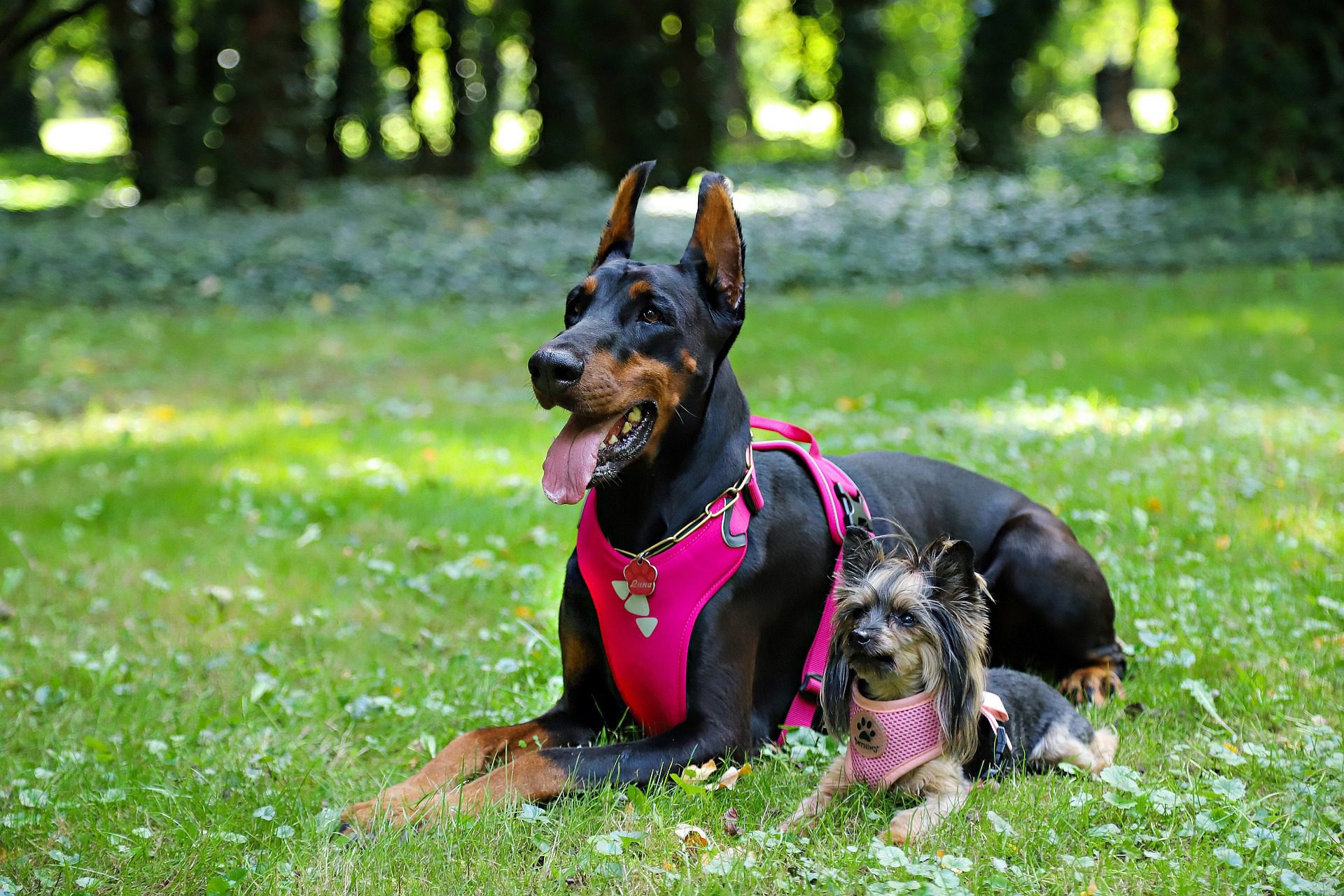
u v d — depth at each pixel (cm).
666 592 359
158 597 571
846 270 1661
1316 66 1989
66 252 1705
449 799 338
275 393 1092
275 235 1841
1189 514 624
